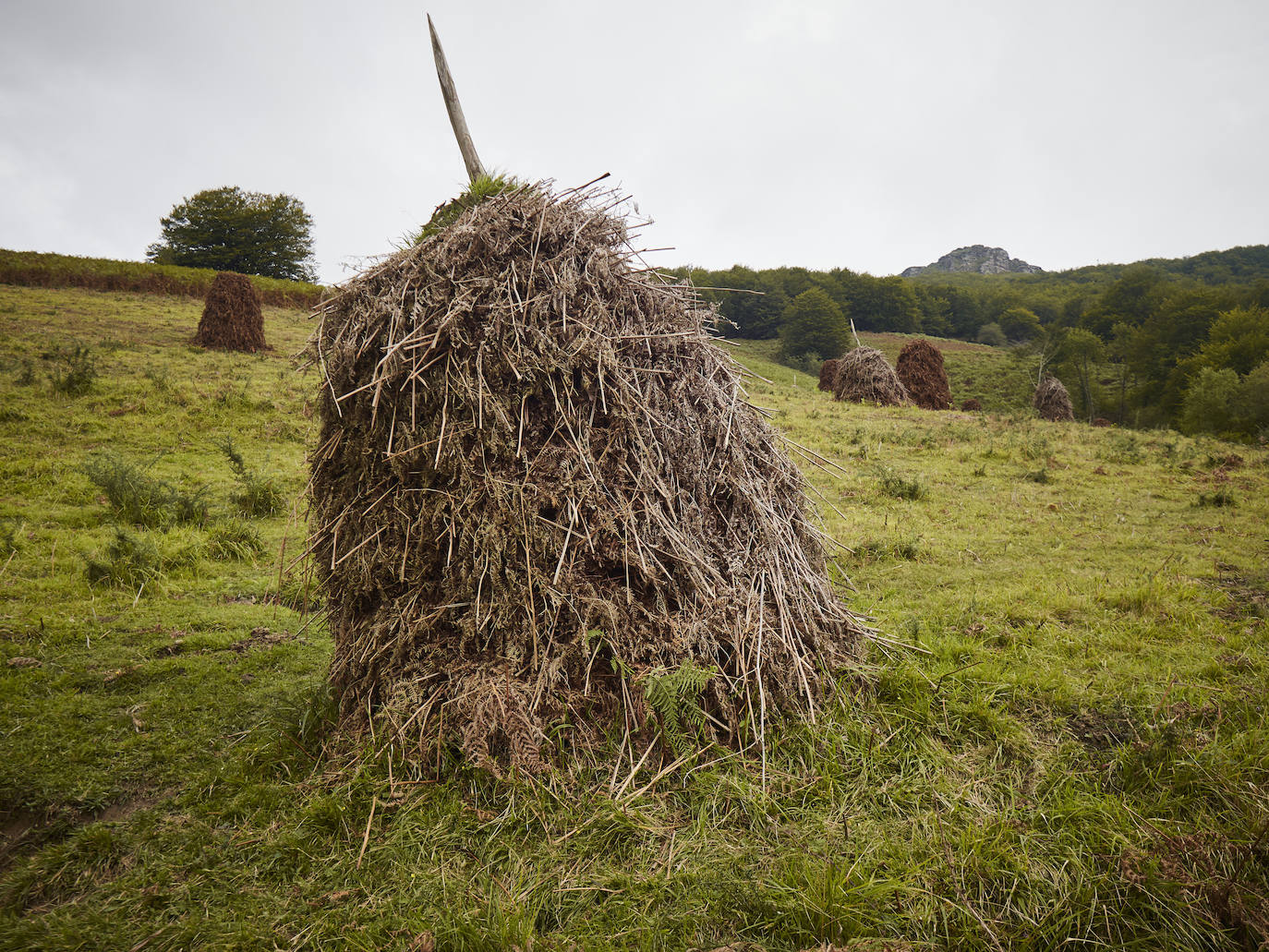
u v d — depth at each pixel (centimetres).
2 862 215
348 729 274
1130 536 673
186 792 248
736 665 282
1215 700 307
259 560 609
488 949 175
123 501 698
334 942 180
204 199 6066
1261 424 3262
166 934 182
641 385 304
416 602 277
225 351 1911
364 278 297
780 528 330
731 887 196
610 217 326
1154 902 189
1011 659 363
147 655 381
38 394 1195
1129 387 5816
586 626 262
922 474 994
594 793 234
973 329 9631
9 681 334
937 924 187
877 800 244
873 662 348
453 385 277
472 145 374
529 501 273
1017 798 244
